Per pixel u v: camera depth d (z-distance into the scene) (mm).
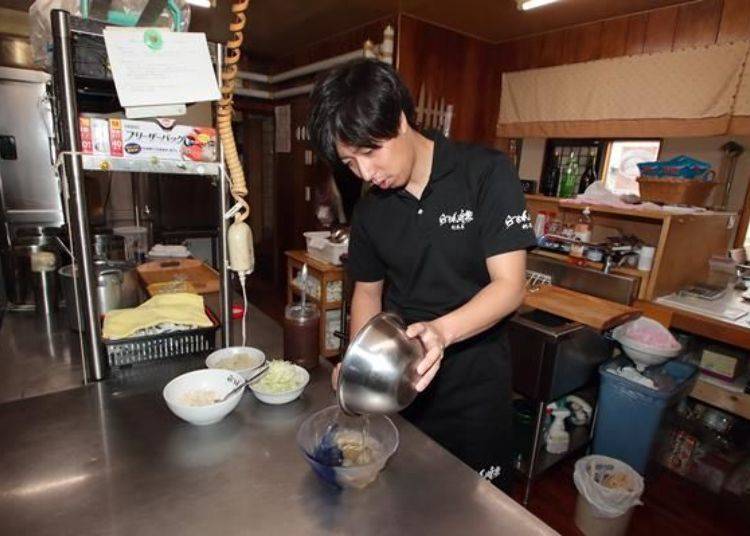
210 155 1099
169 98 977
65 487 711
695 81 2459
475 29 3145
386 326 752
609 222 2699
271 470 770
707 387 2156
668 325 2143
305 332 1126
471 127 3516
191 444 831
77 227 965
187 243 3803
